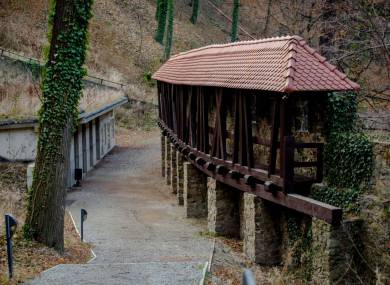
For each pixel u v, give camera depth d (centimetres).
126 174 2977
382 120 1627
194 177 1953
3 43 4062
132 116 4409
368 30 1664
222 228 1628
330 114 1185
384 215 1062
